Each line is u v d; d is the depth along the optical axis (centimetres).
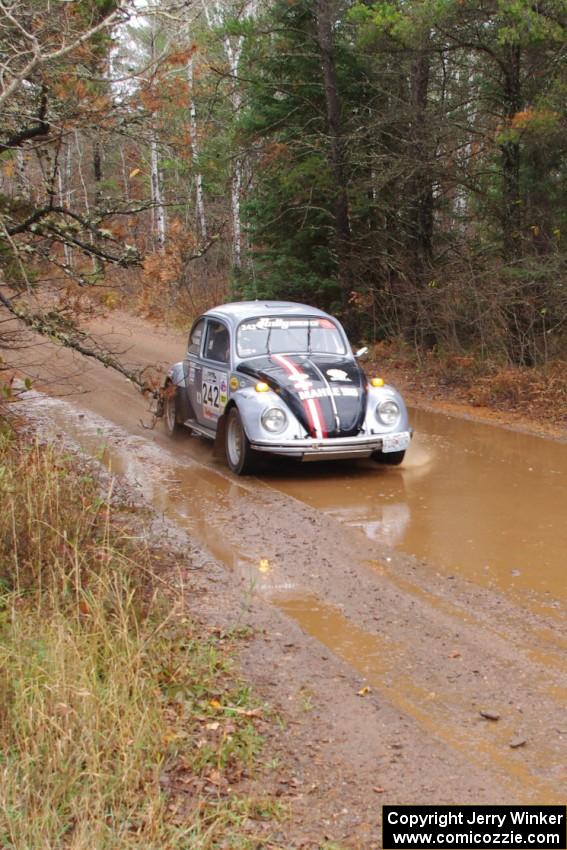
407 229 2020
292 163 2084
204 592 644
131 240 934
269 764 423
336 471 1024
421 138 1767
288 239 2153
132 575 622
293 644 564
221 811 375
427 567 709
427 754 439
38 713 409
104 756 404
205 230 2667
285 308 1141
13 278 916
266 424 960
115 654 475
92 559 612
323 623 604
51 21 764
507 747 450
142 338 2198
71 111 818
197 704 471
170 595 618
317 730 459
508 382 1469
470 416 1362
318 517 837
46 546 606
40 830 346
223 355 1089
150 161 2488
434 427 1287
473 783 414
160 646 512
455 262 1762
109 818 369
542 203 1794
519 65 1596
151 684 466
